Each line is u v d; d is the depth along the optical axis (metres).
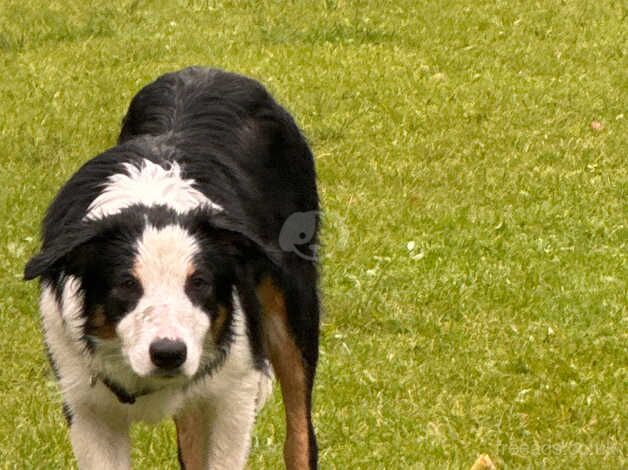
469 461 8.92
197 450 7.72
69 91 16.97
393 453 8.97
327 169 14.48
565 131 16.06
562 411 9.65
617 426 9.48
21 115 16.02
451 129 16.05
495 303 11.47
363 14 20.39
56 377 7.35
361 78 17.62
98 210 7.14
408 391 9.88
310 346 8.42
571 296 11.55
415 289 11.64
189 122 8.20
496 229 13.02
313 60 18.33
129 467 7.54
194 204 7.21
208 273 6.82
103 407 7.33
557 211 13.49
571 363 10.37
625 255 12.50
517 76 18.02
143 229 6.78
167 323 6.55
